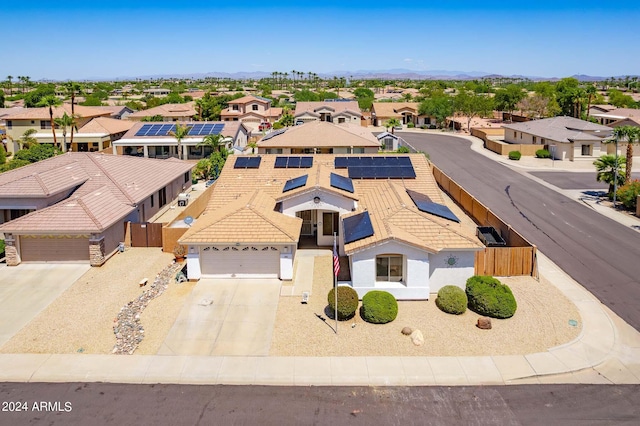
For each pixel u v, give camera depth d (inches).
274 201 1142.3
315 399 595.2
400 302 858.1
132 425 548.7
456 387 618.8
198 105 3846.0
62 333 749.3
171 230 1111.6
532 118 3326.8
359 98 5634.8
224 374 645.3
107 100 5925.2
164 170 1584.6
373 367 659.4
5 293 892.0
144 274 985.5
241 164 1333.7
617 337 735.7
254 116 3850.9
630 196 1421.0
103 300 864.3
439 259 880.9
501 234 1147.3
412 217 923.4
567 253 1095.0
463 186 1769.2
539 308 826.2
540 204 1518.2
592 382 629.0
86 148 2628.0
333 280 940.6
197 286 917.2
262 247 944.3
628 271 990.4
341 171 1284.4
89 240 1019.9
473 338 732.0
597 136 2283.5
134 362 672.4
